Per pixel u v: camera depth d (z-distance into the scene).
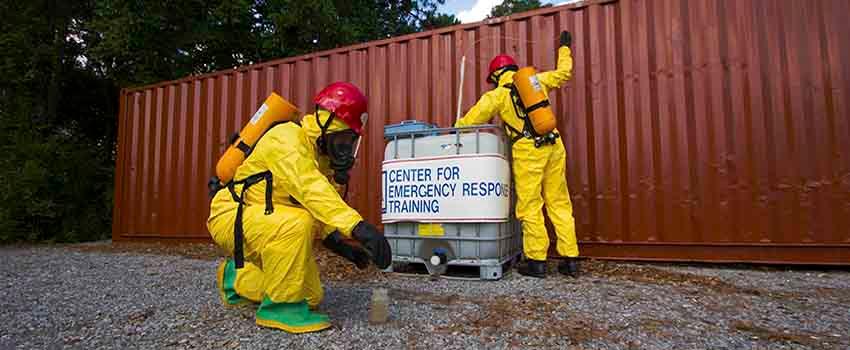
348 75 6.06
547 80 3.89
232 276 2.96
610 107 4.77
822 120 4.16
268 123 2.54
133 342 2.33
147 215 7.36
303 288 2.42
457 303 3.00
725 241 4.32
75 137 10.13
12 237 8.01
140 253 6.11
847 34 4.17
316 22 10.19
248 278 2.81
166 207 7.18
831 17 4.23
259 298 2.82
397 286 3.57
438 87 5.50
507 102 3.91
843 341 2.26
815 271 4.18
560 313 2.76
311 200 2.23
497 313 2.76
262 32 10.99
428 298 3.15
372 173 5.73
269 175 2.39
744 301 3.05
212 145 6.91
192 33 10.45
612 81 4.79
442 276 3.87
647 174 4.60
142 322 2.69
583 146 4.82
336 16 10.59
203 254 5.85
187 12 10.39
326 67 6.24
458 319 2.64
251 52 11.55
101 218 9.25
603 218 4.71
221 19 10.30
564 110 4.91
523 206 3.89
